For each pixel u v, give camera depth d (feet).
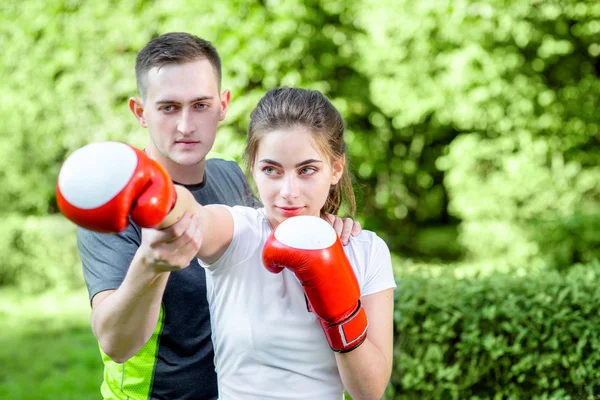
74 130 23.66
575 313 9.41
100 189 3.83
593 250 21.68
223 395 5.53
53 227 24.97
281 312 5.33
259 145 5.29
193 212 4.50
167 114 6.57
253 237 5.40
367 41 23.63
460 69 22.80
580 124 24.82
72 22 22.93
